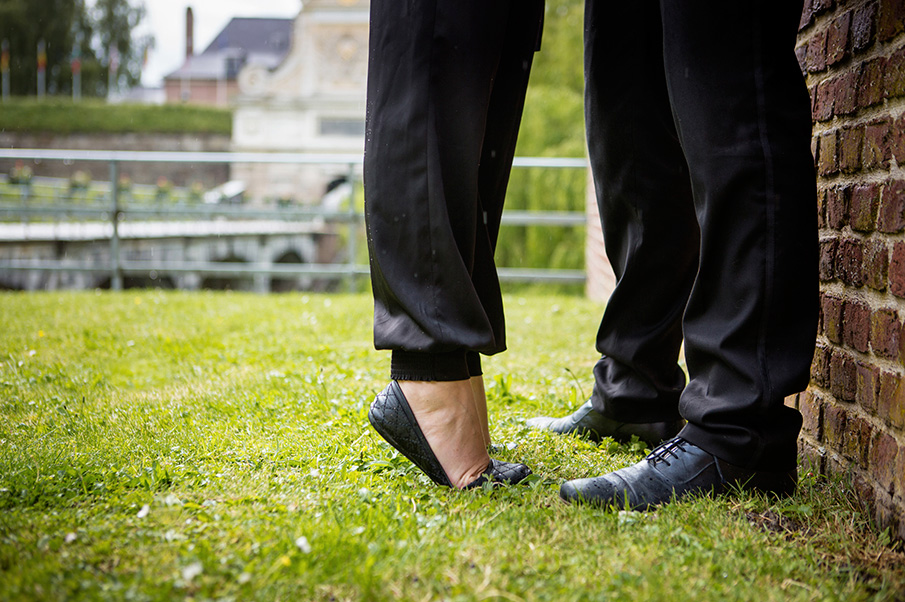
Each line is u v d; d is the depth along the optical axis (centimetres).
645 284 176
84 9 5884
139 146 4400
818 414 165
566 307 523
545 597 102
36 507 135
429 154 134
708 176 134
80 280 994
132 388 262
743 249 133
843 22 156
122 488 145
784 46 134
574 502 138
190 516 129
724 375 137
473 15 136
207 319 434
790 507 135
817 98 170
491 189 159
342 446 175
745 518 131
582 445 181
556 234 1173
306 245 2672
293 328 404
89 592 100
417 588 104
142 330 388
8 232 1180
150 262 664
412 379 143
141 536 119
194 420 207
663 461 142
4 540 117
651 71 169
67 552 113
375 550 112
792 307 133
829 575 113
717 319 137
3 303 495
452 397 143
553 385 259
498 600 101
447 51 135
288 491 144
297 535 118
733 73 133
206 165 4397
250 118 4516
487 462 148
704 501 135
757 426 136
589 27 174
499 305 153
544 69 1689
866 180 143
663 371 180
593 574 110
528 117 1379
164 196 1884
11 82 5369
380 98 139
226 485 147
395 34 136
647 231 172
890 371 131
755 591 106
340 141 4566
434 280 136
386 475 155
